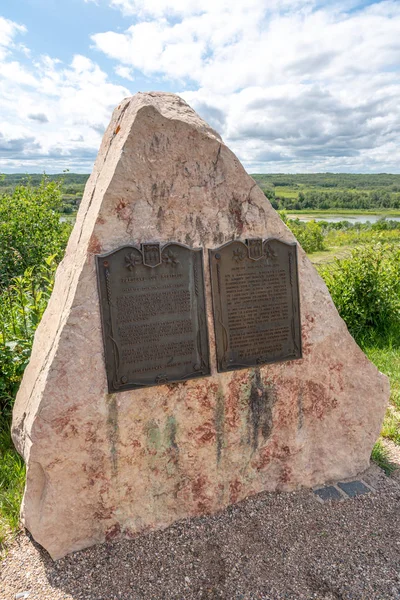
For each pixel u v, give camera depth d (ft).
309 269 9.91
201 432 9.24
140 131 8.16
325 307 10.11
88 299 8.07
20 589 7.80
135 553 8.54
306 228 64.49
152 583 7.88
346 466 10.80
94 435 8.32
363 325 20.52
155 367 8.61
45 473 8.13
